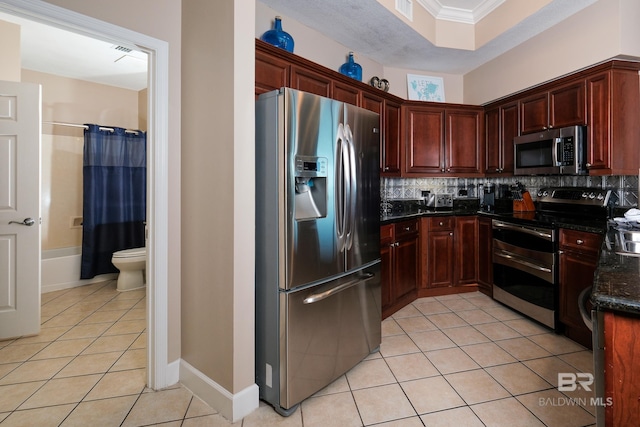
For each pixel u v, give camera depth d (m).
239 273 1.60
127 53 3.34
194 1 1.78
